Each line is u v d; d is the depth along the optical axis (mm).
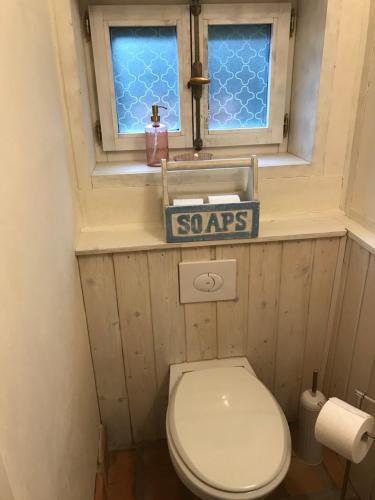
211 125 1618
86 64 1457
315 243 1442
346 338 1497
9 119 750
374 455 1357
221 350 1593
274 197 1505
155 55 1491
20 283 750
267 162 1518
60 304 1067
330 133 1435
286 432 1213
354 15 1289
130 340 1518
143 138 1566
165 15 1425
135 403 1645
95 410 1561
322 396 1541
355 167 1438
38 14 1030
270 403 1300
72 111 1308
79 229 1429
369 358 1351
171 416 1268
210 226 1351
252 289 1493
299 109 1540
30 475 732
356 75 1362
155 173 1434
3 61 741
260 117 1632
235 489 1062
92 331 1479
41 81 1016
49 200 1019
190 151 1628
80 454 1199
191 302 1474
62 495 950
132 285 1423
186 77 1510
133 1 1414
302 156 1549
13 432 661
